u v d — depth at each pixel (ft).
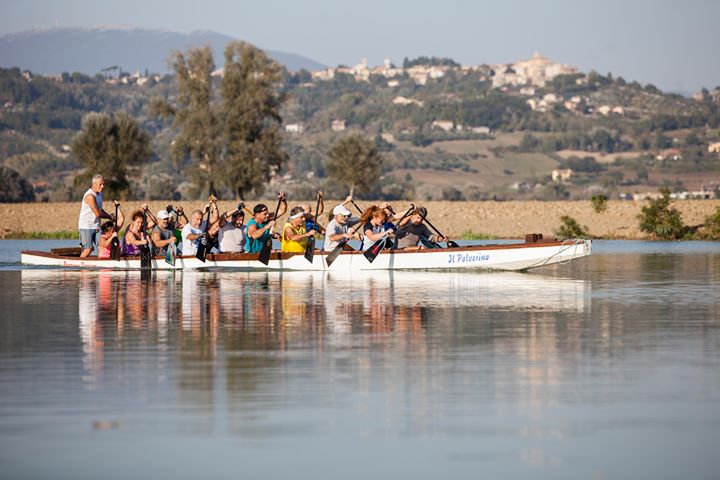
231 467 77.10
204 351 126.00
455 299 190.19
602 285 222.48
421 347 129.29
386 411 93.71
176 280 242.99
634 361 118.73
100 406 95.61
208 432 86.43
